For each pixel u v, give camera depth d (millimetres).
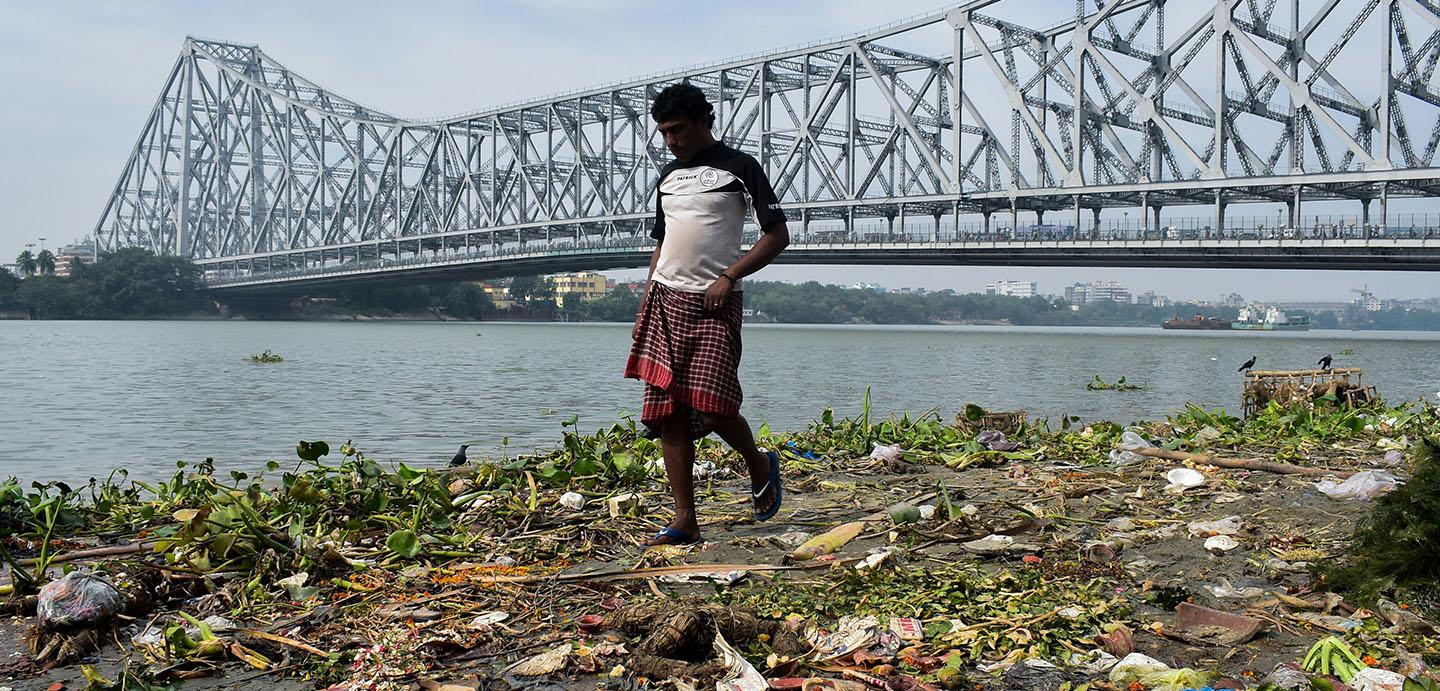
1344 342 55469
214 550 3527
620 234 71625
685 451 3727
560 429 11312
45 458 9016
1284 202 49094
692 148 3576
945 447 6809
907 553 3559
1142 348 42156
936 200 55375
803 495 5012
